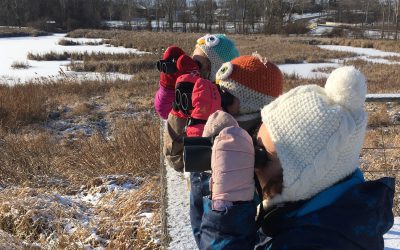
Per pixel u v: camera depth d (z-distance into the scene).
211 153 1.32
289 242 1.20
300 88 1.29
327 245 1.16
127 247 3.71
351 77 1.22
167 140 2.64
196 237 1.67
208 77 2.93
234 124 1.39
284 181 1.21
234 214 1.22
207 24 74.31
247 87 1.99
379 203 1.21
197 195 1.71
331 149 1.18
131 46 39.50
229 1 78.50
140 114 12.24
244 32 68.12
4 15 73.31
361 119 1.22
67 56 30.67
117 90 15.83
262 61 2.04
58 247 3.79
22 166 6.61
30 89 15.07
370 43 43.06
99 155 6.74
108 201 4.84
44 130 11.12
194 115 2.05
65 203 4.77
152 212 4.35
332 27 70.00
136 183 5.56
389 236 2.77
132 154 6.40
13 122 11.20
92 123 11.77
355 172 1.29
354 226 1.17
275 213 1.29
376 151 7.10
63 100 13.95
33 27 66.94
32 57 30.27
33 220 4.27
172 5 77.56
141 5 93.31
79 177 6.13
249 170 1.24
